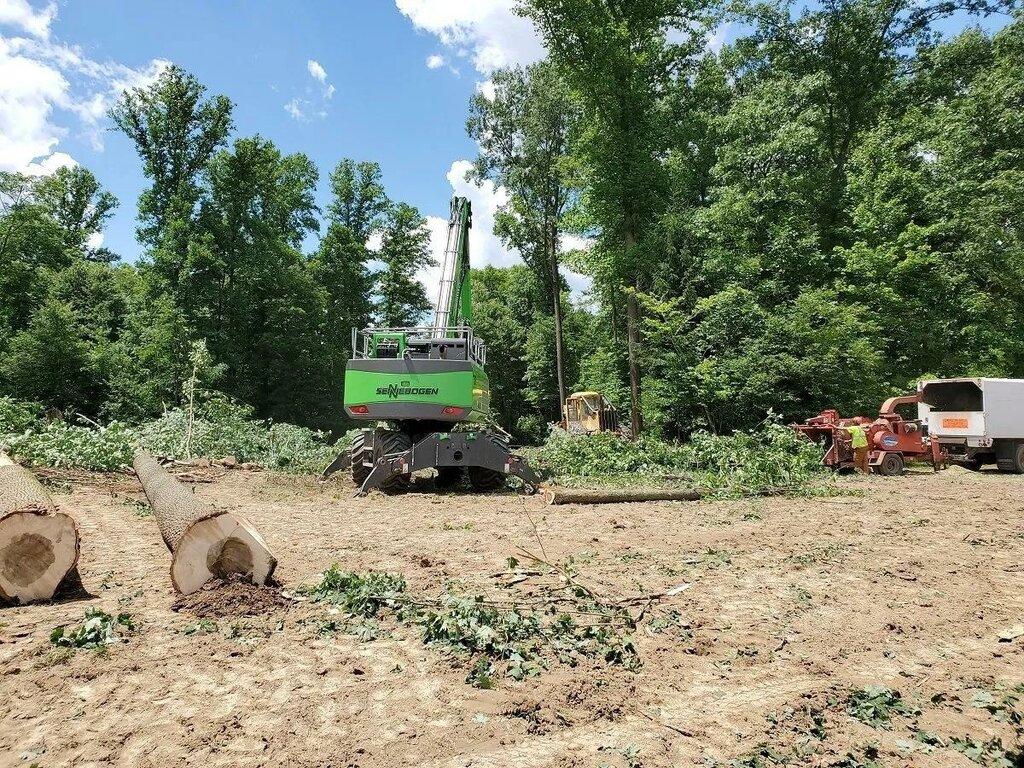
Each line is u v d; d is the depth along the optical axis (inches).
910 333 961.5
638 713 146.8
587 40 1007.0
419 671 166.2
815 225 1026.1
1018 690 161.0
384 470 509.0
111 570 262.7
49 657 170.6
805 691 158.2
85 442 588.4
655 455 693.3
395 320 2046.0
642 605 222.1
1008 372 1013.8
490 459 515.5
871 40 1222.9
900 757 130.1
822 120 1213.7
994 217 984.3
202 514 222.1
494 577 253.4
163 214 1485.0
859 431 686.5
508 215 1704.0
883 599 231.9
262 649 179.9
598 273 1099.3
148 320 1448.1
